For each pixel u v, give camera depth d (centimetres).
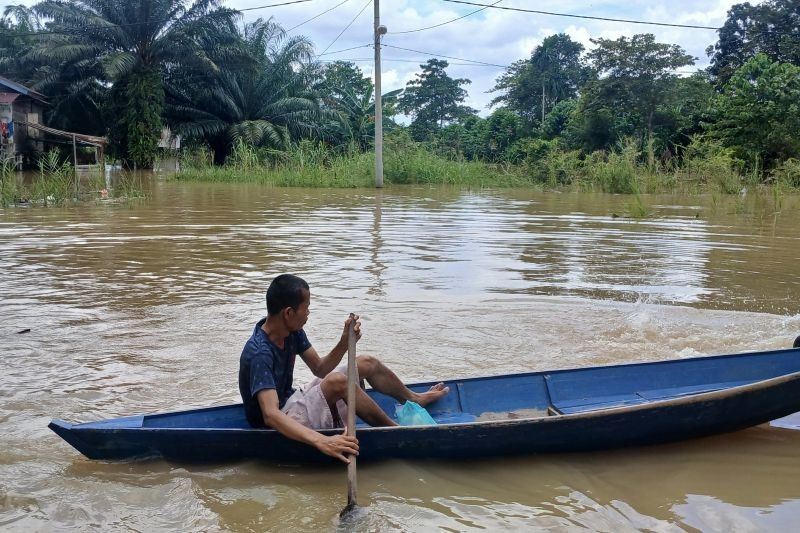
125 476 371
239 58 3788
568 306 723
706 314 698
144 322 652
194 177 3167
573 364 555
